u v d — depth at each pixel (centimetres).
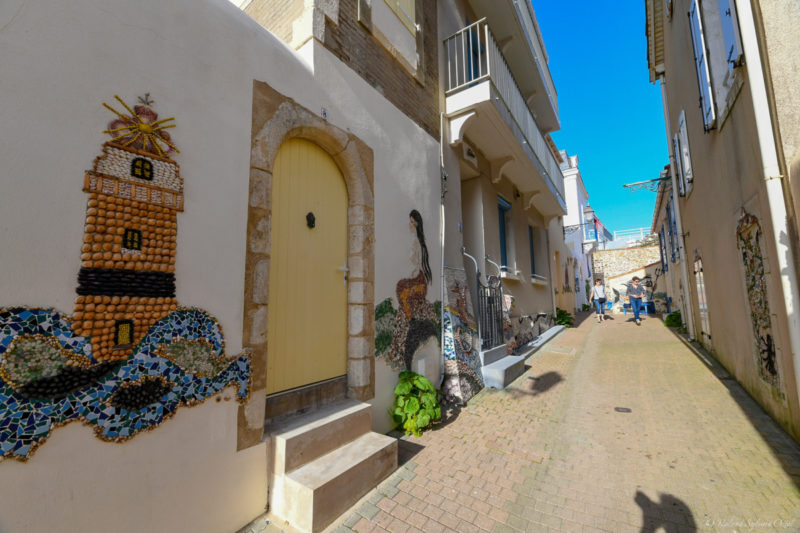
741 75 357
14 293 157
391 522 247
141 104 207
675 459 326
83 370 175
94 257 182
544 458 338
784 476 283
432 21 589
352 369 359
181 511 209
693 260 770
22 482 155
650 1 803
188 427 215
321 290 341
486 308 670
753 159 358
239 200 255
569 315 1362
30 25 169
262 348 262
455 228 587
